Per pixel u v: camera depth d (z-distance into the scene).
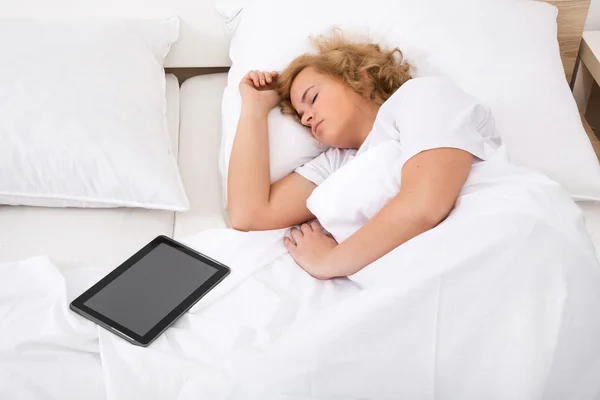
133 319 1.04
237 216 1.25
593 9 1.81
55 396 0.96
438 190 1.06
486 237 0.97
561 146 1.31
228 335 1.01
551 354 0.92
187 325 1.05
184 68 1.79
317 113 1.30
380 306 0.95
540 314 0.93
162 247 1.18
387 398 0.94
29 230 1.24
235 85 1.49
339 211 1.16
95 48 1.42
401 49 1.43
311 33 1.47
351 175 1.16
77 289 1.10
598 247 1.16
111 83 1.36
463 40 1.41
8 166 1.22
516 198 1.02
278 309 1.06
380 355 0.94
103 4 1.65
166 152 1.32
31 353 0.98
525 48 1.42
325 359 0.93
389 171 1.14
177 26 1.64
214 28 1.69
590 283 0.97
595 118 1.90
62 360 0.99
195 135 1.52
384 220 1.08
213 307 1.08
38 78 1.31
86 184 1.25
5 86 1.29
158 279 1.11
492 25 1.44
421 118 1.13
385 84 1.34
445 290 0.95
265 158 1.30
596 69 1.69
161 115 1.41
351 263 1.09
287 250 1.21
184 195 1.28
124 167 1.25
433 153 1.09
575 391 0.95
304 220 1.28
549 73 1.40
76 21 1.49
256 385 0.93
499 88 1.36
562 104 1.37
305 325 0.97
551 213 1.01
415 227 1.07
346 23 1.47
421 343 0.94
